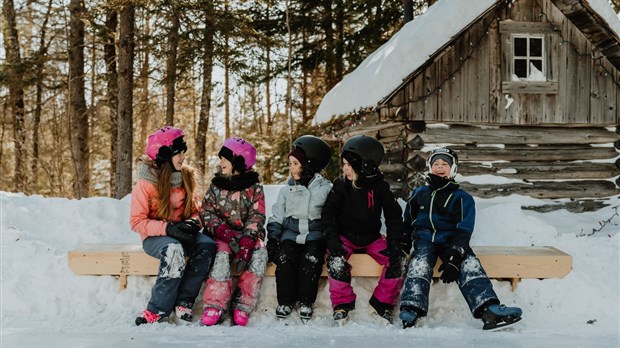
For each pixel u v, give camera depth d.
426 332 4.20
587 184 8.62
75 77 14.94
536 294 4.71
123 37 12.79
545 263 4.72
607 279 4.88
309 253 4.60
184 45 14.44
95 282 4.77
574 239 5.64
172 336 4.02
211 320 4.41
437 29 7.95
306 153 4.96
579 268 4.97
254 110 24.30
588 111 8.62
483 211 6.42
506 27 8.48
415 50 7.94
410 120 8.29
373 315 4.67
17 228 5.96
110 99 15.97
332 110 9.93
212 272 4.49
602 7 8.13
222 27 14.27
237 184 4.75
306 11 16.80
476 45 8.42
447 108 8.35
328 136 10.55
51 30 18.09
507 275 4.71
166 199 4.57
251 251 4.63
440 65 8.35
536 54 8.78
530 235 5.85
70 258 4.73
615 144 8.75
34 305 4.66
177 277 4.36
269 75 16.66
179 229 4.45
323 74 20.48
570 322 4.52
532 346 3.79
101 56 18.03
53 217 6.47
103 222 6.42
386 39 16.08
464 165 8.45
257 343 3.83
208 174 22.03
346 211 4.75
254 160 4.86
